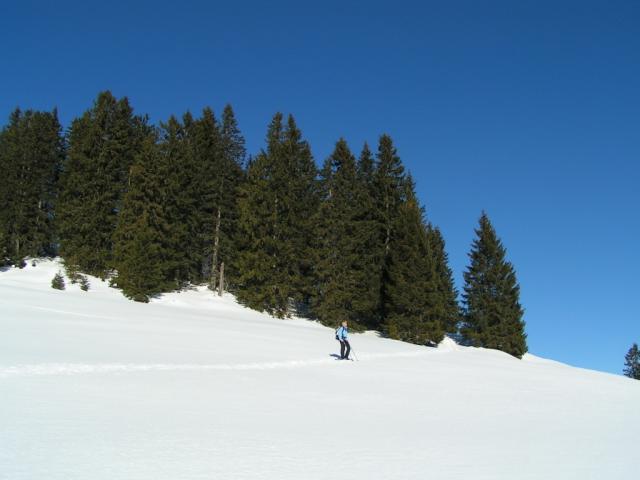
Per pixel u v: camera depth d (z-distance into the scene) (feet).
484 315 165.78
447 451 29.01
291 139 183.11
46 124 186.50
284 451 26.17
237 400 40.93
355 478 22.31
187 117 205.57
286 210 169.58
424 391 56.80
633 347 263.08
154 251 148.97
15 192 169.78
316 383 54.70
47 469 20.59
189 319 111.24
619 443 35.63
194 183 174.40
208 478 20.84
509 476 24.40
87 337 67.97
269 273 158.71
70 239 162.61
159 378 47.65
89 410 32.37
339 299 158.71
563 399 61.00
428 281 156.66
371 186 184.03
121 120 182.60
